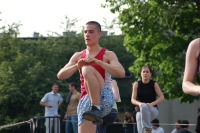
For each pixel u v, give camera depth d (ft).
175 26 90.79
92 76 21.93
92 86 21.93
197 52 15.56
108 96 22.61
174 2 89.92
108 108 22.72
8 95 130.72
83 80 23.00
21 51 143.13
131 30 93.04
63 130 50.01
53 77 136.15
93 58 22.36
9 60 141.90
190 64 15.56
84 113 21.79
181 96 89.51
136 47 93.40
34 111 132.57
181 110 109.09
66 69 23.41
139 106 35.14
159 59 90.74
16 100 131.54
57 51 142.00
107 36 149.28
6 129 99.96
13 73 134.41
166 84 89.97
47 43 143.33
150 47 92.48
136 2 92.68
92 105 22.00
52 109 56.24
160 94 35.53
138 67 93.20
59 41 144.36
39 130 48.88
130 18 92.68
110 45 146.82
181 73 89.76
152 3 90.94
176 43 90.07
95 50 23.40
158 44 90.74
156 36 91.61
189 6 90.68
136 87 35.96
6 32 144.56
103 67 22.39
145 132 35.01
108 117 23.38
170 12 88.89
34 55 141.08
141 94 35.70
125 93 138.82
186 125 44.47
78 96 49.06
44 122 49.32
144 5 91.45
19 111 132.77
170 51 90.12
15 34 144.97
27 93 132.77
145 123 34.99
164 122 110.22
